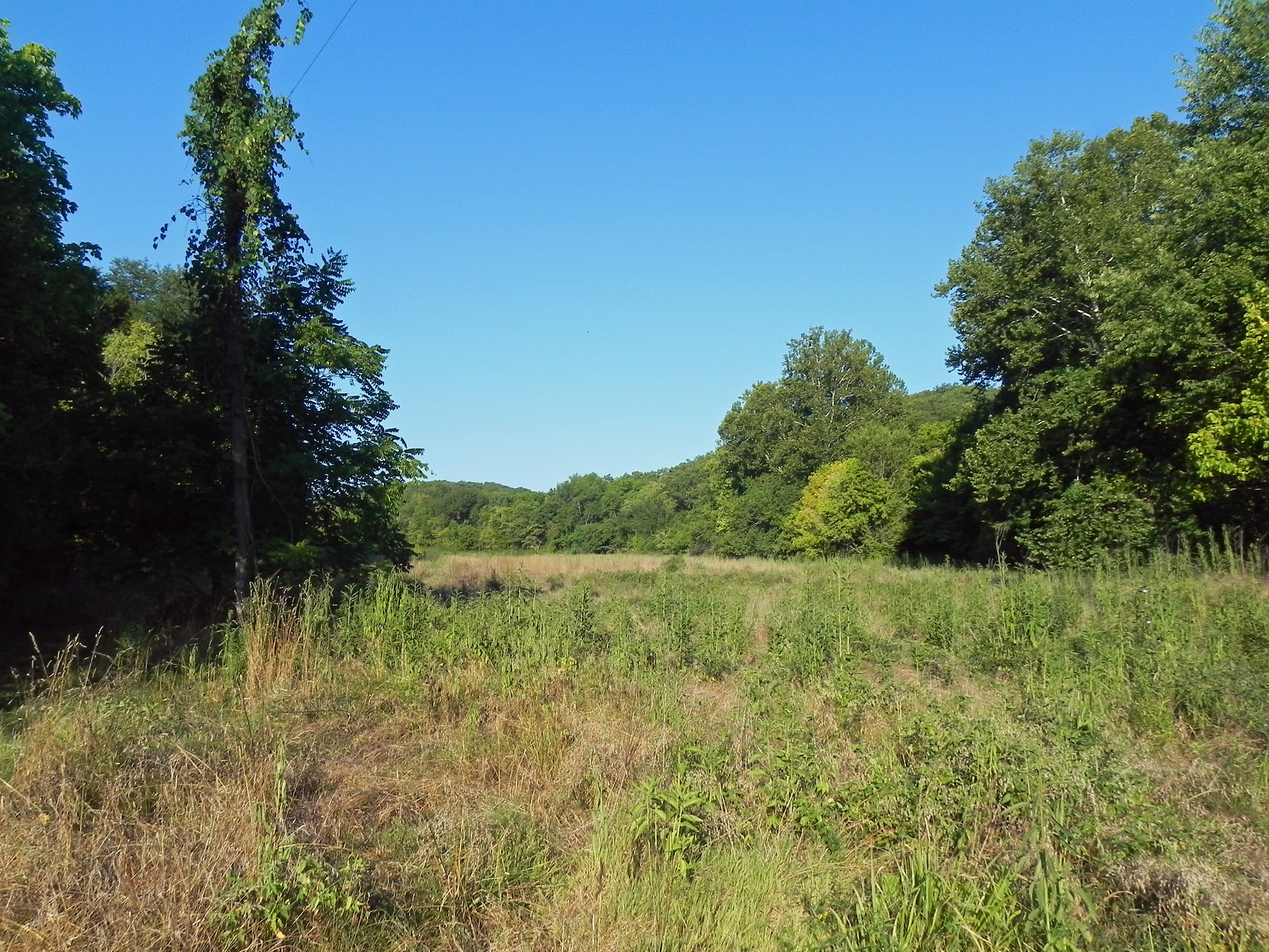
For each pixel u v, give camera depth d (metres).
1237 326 18.45
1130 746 6.29
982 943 3.82
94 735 5.59
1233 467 17.25
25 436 12.52
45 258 13.38
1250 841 4.76
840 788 5.32
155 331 14.85
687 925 4.25
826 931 4.05
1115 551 20.22
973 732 5.48
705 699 8.38
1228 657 8.79
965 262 31.17
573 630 10.42
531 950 4.11
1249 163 18.58
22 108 13.19
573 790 5.83
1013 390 29.14
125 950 3.69
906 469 42.19
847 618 10.82
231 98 11.80
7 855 4.23
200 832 4.38
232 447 12.85
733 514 53.94
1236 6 20.98
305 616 9.79
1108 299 22.56
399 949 4.07
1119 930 3.91
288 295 13.83
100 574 13.95
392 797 5.77
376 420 15.42
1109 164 27.64
